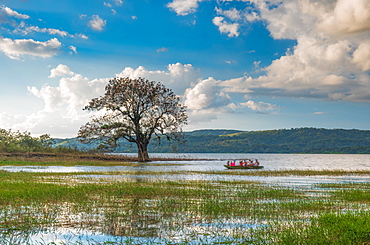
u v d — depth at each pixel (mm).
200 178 28812
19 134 85562
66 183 23078
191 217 11812
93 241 8977
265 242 8758
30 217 11617
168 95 62531
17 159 56875
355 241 8492
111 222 11016
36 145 79188
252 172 36438
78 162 52750
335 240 8609
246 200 15781
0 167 43688
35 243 8773
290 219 11531
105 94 60594
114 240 9070
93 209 13164
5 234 9578
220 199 16078
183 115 63094
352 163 76000
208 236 9422
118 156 68812
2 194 16203
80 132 60812
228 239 9109
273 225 10570
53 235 9516
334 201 15594
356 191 19297
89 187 19625
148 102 61906
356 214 11438
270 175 33000
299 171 37281
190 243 8797
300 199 16312
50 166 46312
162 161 67562
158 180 26031
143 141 63281
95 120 61031
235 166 44969
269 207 13789
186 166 50219
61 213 12359
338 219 10477
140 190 18625
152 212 12617
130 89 60906
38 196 15930
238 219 11547
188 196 16953
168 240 9070
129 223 10891
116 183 22734
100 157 63375
